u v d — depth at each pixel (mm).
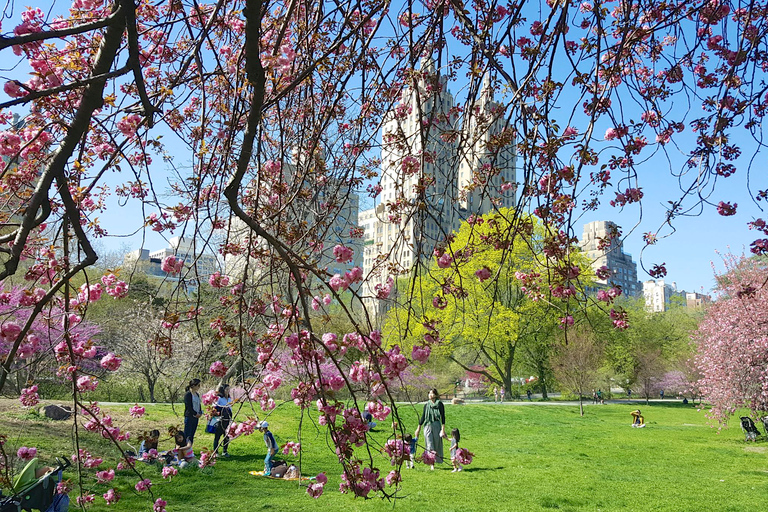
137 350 14992
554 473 11031
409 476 10367
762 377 15070
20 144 2947
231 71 3252
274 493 8344
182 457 9094
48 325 3012
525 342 33781
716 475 10984
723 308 16297
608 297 3156
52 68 2711
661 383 36875
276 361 2916
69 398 11664
